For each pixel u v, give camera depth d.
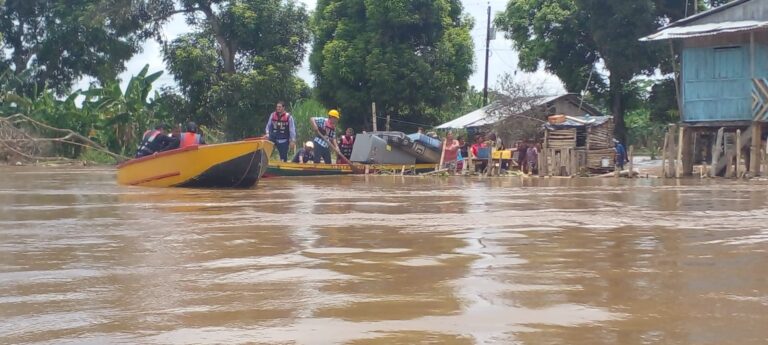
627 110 35.06
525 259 5.18
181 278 4.52
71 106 33.41
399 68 32.50
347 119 34.72
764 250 5.58
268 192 12.48
